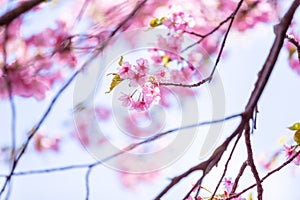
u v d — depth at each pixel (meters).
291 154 1.26
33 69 1.38
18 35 1.42
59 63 1.41
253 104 1.04
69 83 1.13
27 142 1.10
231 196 1.12
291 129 1.21
